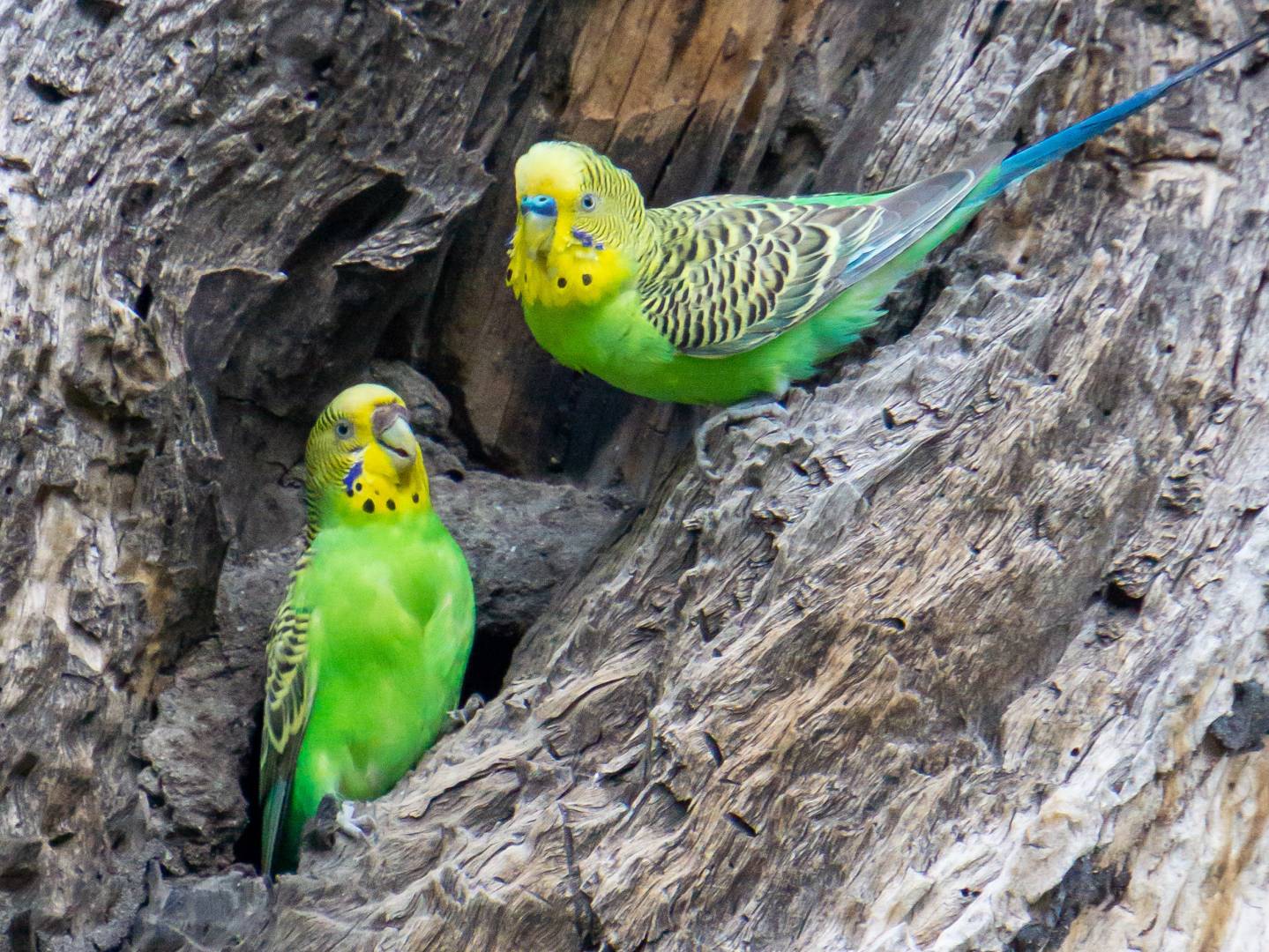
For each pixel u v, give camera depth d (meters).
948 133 7.74
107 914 6.99
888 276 7.37
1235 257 6.95
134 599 7.18
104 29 6.98
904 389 6.71
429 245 8.05
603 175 7.00
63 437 6.81
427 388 9.14
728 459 6.95
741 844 6.00
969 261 7.48
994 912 5.70
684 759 6.06
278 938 6.35
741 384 7.45
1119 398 6.66
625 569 7.03
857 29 8.49
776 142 8.69
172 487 7.22
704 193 8.57
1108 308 6.77
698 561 6.68
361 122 7.66
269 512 8.88
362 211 8.02
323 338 8.41
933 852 5.94
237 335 7.73
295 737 7.48
